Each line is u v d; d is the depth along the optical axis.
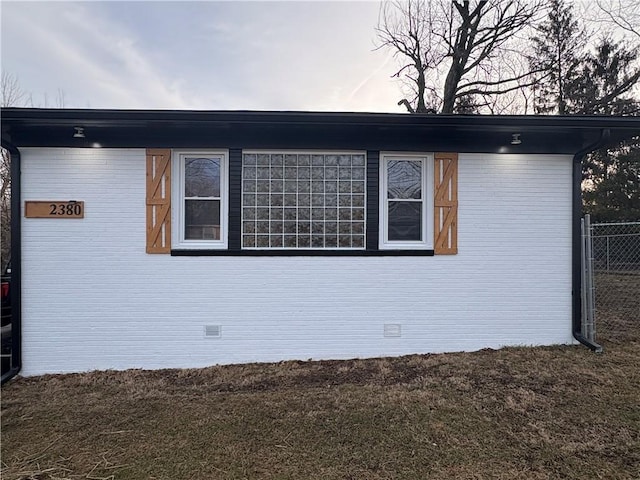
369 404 3.53
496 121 4.43
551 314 5.12
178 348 4.75
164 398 3.76
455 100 12.17
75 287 4.64
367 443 2.89
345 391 3.85
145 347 4.71
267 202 4.90
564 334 5.12
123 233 4.69
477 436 2.97
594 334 5.06
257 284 4.83
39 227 4.60
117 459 2.70
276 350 4.85
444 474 2.50
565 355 4.69
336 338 4.90
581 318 5.12
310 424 3.18
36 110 3.98
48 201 4.59
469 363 4.54
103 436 3.02
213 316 4.79
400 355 4.95
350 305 4.91
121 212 4.69
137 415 3.38
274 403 3.58
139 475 2.51
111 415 3.38
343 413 3.36
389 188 5.05
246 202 4.88
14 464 2.63
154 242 4.72
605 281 9.84
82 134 4.54
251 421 3.24
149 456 2.74
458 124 4.46
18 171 4.54
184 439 2.96
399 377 4.21
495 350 4.98
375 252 4.92
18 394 3.91
